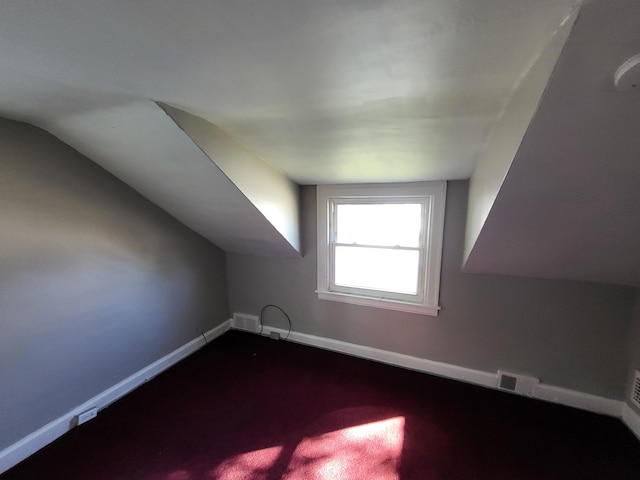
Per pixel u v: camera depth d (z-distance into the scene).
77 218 1.92
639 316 1.88
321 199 2.72
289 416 2.09
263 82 1.00
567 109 0.81
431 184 2.32
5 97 1.21
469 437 1.90
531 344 2.24
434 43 0.75
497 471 1.67
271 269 3.13
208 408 2.17
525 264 1.93
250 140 1.70
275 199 2.33
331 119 1.29
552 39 0.70
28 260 1.70
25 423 1.74
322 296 2.93
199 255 2.96
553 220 1.37
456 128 1.32
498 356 2.35
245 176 1.91
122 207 2.21
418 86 0.97
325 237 2.79
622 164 0.97
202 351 2.96
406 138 1.47
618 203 1.16
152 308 2.51
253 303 3.31
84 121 1.50
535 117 0.85
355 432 1.95
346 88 1.01
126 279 2.28
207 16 0.68
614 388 2.04
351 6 0.63
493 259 1.96
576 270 1.85
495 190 1.31
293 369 2.65
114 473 1.67
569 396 2.15
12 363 1.67
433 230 2.38
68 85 1.09
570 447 1.81
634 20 0.58
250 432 1.96
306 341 3.09
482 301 2.33
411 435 1.92
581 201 1.20
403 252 2.60
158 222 2.51
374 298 2.69
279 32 0.73
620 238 1.39
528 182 1.15
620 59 0.66
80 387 2.02
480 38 0.72
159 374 2.57
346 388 2.39
